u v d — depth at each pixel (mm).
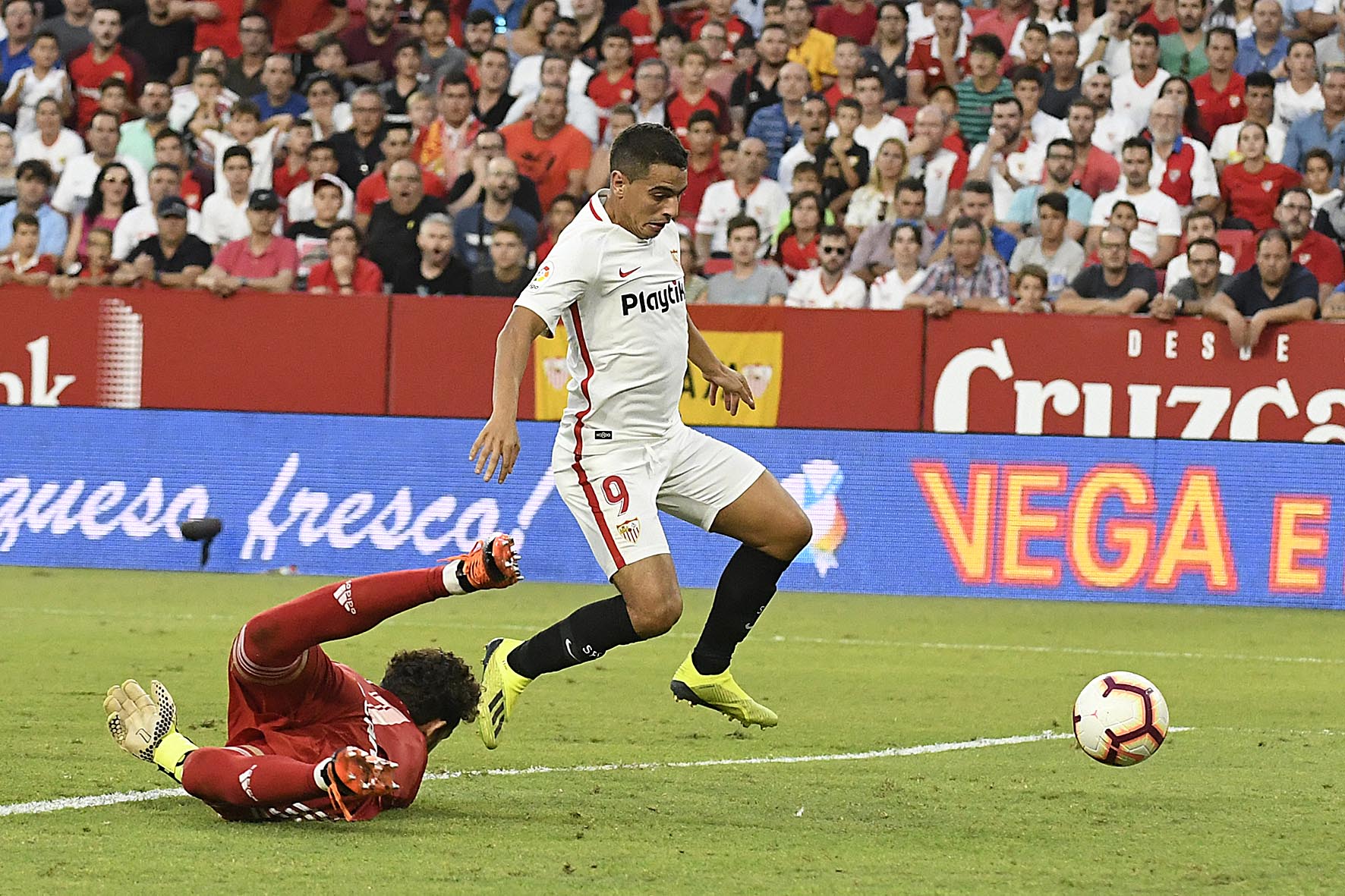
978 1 56719
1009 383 42875
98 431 45406
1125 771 21031
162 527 45188
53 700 25078
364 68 56625
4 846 15258
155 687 16734
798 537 19719
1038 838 16719
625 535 19078
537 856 15234
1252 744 23312
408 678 17438
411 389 44375
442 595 15711
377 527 44469
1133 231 46250
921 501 43281
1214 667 31938
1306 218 46219
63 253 52031
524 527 44094
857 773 20703
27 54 58688
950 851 15969
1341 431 41781
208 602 38688
